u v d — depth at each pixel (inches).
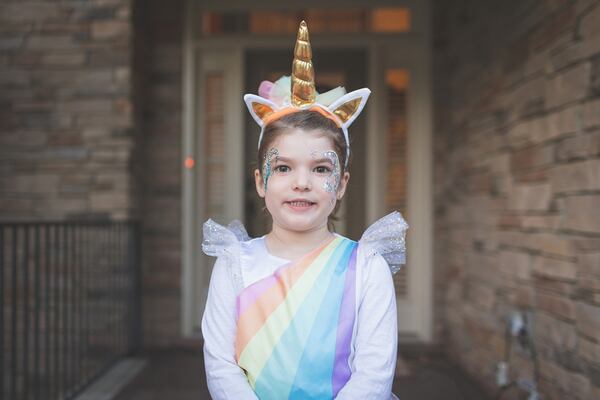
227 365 42.9
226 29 145.3
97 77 127.0
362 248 46.1
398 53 142.6
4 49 127.9
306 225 44.3
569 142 75.8
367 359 42.3
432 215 139.1
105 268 123.1
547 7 82.4
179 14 139.6
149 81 139.4
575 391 73.4
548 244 82.0
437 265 139.3
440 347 134.5
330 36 141.4
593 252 69.3
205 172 144.6
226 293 45.1
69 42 127.4
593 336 68.9
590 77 70.2
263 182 46.6
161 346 136.8
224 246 46.4
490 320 105.6
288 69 145.6
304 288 43.2
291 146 44.1
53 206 127.3
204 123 143.8
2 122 127.8
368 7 141.9
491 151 106.3
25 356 85.0
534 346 86.4
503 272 99.5
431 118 139.6
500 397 99.6
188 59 139.3
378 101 141.0
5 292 124.6
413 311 142.2
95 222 108.0
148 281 138.1
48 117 127.6
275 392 41.3
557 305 79.0
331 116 46.3
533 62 87.5
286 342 41.8
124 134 126.8
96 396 101.5
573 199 74.6
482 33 111.3
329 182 44.6
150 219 138.8
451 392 104.1
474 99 116.3
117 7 126.5
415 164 141.9
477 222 113.8
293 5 142.3
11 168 127.6
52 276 124.8
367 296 44.1
